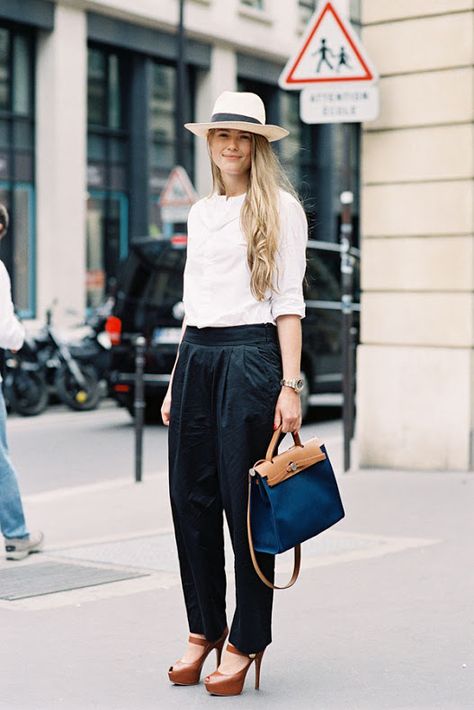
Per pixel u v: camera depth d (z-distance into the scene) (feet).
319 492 15.97
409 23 35.40
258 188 16.12
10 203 88.69
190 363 16.37
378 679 16.84
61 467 41.52
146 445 47.65
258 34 111.04
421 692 16.29
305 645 18.42
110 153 96.89
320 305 54.95
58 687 16.55
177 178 74.18
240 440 15.99
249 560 16.08
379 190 36.14
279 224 16.08
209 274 16.24
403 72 35.55
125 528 28.71
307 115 35.24
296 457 15.88
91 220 95.20
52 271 90.43
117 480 38.04
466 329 35.35
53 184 90.17
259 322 16.20
